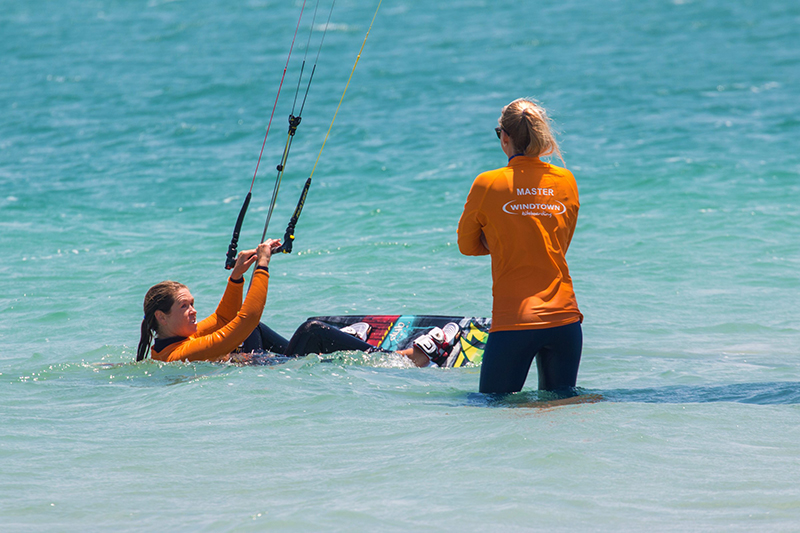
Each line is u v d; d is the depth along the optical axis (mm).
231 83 100750
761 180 47469
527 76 101125
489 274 29672
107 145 69812
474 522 9242
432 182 51000
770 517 9180
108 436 13070
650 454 11414
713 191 45062
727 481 10352
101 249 35969
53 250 35906
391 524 9242
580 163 55344
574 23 149375
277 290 27875
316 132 72312
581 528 9031
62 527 9453
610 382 16812
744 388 15812
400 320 21297
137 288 28797
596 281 28812
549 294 14680
